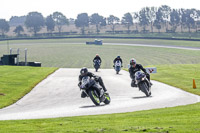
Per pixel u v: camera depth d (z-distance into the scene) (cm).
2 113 5022
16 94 7194
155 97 6256
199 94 7000
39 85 8888
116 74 12444
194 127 2809
